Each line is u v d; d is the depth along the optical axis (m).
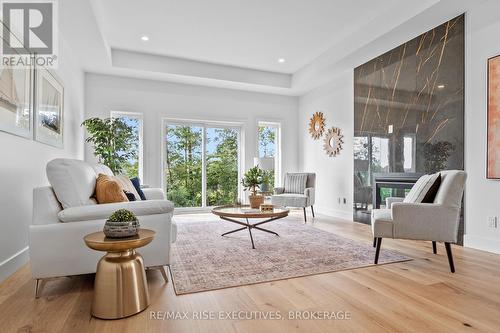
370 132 4.41
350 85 4.87
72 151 4.02
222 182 5.82
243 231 3.76
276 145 6.32
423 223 2.34
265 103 6.11
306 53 4.77
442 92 3.33
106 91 4.91
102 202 2.06
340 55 4.31
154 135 5.22
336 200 5.14
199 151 5.65
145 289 1.67
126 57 4.62
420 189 2.58
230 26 3.86
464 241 3.06
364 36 3.83
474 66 3.01
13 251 2.24
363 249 2.88
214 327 1.46
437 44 3.41
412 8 3.12
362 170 4.55
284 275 2.17
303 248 2.91
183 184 5.52
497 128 2.79
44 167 2.90
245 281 2.05
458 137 3.14
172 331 1.42
